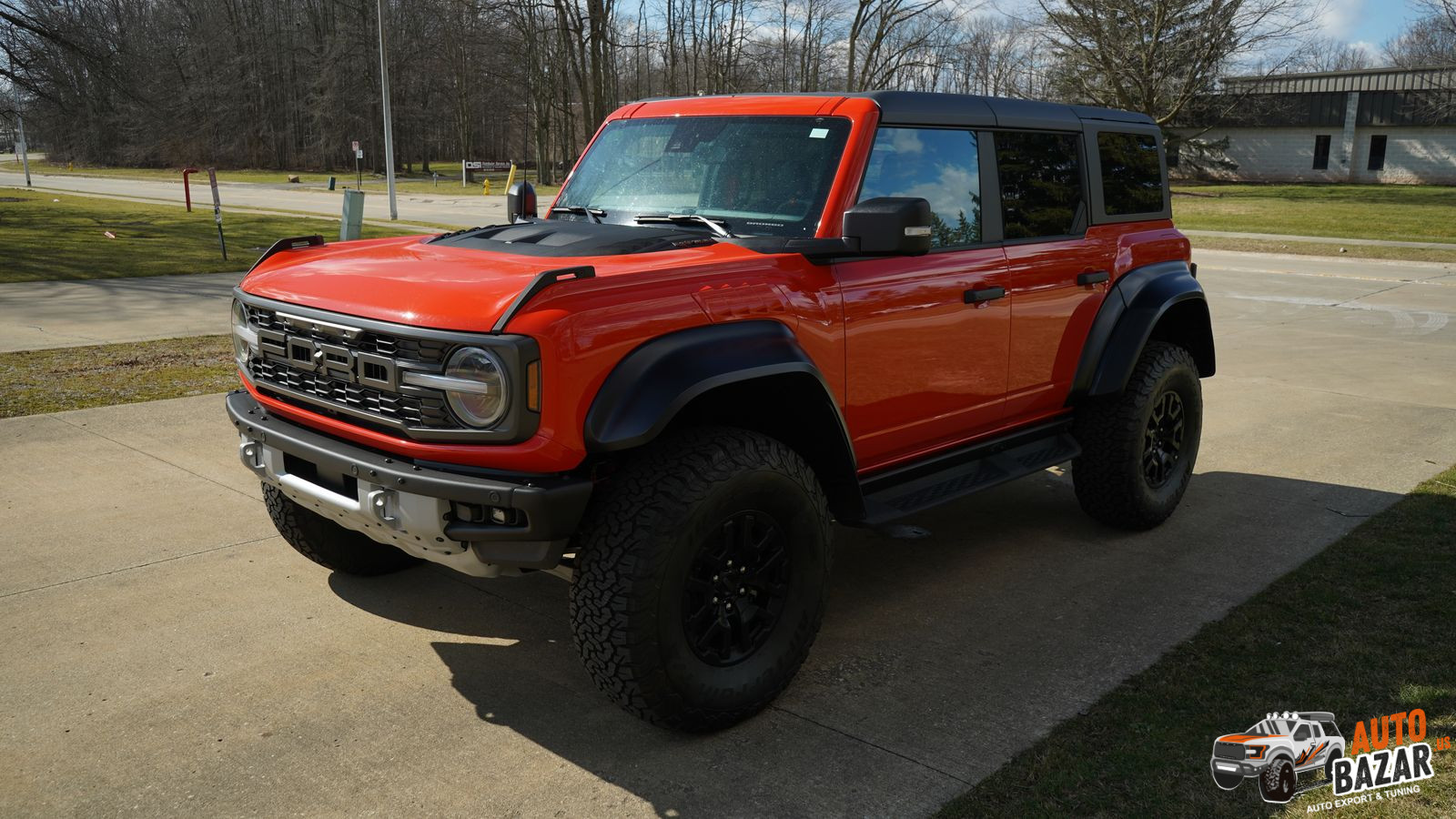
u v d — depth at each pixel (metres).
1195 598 4.29
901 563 4.73
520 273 3.08
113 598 4.16
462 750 3.12
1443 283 16.59
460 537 2.94
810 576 3.36
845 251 3.44
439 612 4.12
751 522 3.20
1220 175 48.66
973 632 3.97
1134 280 4.88
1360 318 12.73
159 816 2.77
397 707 3.38
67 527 4.89
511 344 2.77
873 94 3.82
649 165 4.09
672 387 2.93
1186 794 2.85
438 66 67.06
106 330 10.44
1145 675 3.57
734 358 3.08
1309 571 4.50
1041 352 4.45
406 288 3.09
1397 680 3.48
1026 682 3.56
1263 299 14.51
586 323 2.86
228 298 13.02
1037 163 4.46
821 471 3.61
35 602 4.09
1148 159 5.18
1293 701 3.36
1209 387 8.48
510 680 3.57
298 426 3.49
